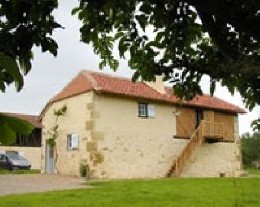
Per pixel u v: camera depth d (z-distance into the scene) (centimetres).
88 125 2278
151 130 2509
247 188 1541
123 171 2327
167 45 434
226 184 1673
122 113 2384
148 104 2517
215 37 331
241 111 3070
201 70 420
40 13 288
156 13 394
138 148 2423
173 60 438
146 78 456
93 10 391
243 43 349
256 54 331
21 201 1217
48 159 2650
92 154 2231
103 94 2314
